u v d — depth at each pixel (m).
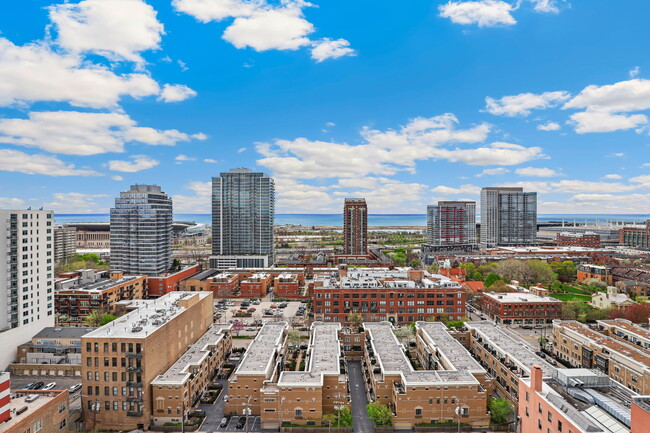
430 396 97.56
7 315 134.62
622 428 59.16
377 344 126.12
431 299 179.88
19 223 138.62
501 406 96.69
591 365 123.50
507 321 183.25
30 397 89.25
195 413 104.62
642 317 164.38
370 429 97.19
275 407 98.69
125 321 116.06
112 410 100.38
